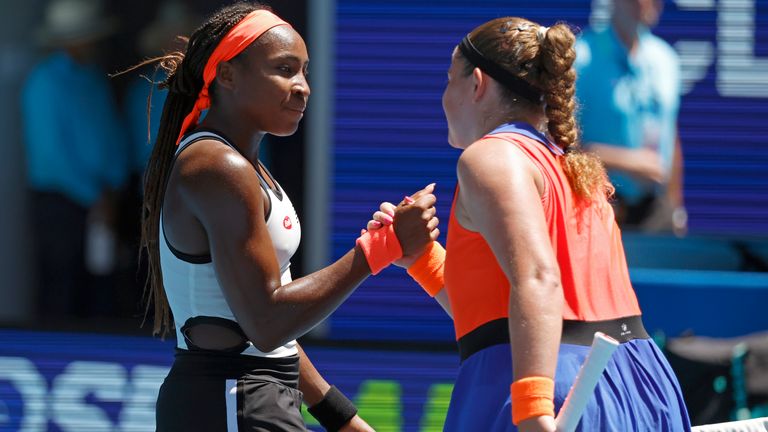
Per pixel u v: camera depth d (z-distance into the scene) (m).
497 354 9.84
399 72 20.70
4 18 21.83
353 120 20.77
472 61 10.57
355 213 20.81
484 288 9.94
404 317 20.22
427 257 11.73
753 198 20.91
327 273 10.61
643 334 10.42
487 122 10.55
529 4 20.55
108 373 18.52
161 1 21.80
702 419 16.75
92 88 21.80
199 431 10.67
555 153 10.32
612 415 9.68
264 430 10.62
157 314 11.55
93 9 21.80
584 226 10.13
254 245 10.34
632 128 20.06
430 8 20.66
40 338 18.58
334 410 12.23
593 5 20.41
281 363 11.08
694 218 20.91
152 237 11.41
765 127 20.86
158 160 11.47
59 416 18.52
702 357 16.88
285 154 20.86
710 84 20.80
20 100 22.02
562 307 9.20
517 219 9.34
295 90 10.91
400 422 18.28
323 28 20.69
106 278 22.02
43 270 21.97
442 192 20.73
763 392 16.77
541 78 10.41
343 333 20.22
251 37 10.79
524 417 8.91
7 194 21.95
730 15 20.70
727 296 18.56
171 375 11.02
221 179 10.34
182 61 11.24
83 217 21.91
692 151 20.88
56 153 21.67
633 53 20.12
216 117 11.05
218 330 10.74
